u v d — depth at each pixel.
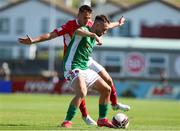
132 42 171.12
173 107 86.25
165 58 170.38
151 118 56.41
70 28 37.28
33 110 65.69
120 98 124.44
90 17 37.38
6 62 192.88
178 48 171.12
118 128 37.53
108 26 38.16
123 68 169.75
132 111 71.12
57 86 134.50
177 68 170.75
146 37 196.88
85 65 37.62
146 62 169.75
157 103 101.25
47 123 43.00
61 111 64.50
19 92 136.75
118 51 170.38
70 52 37.44
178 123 48.31
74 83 37.00
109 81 39.09
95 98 114.81
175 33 196.12
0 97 109.56
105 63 170.12
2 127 37.41
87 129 35.56
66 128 36.19
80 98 36.97
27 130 34.94
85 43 37.38
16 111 62.31
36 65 193.88
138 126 41.53
